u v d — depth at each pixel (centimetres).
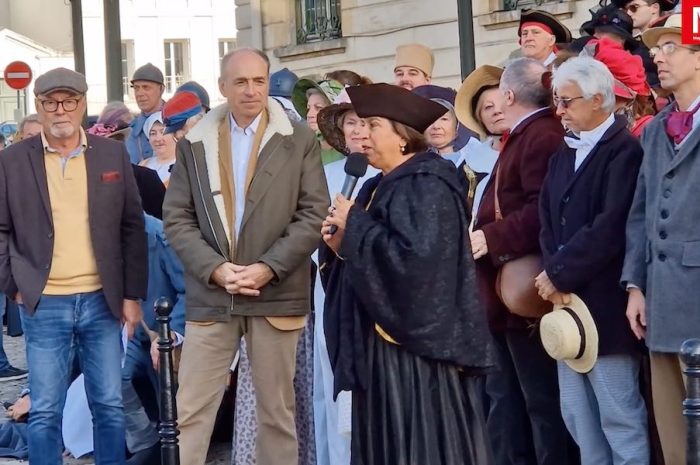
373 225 491
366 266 487
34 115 1037
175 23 4369
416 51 836
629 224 563
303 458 681
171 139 884
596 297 574
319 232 637
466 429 497
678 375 547
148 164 916
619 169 570
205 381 632
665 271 539
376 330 498
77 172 674
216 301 629
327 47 1981
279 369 635
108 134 1043
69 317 672
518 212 613
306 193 643
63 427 802
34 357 670
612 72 615
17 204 668
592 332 568
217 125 652
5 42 4403
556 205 587
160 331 605
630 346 575
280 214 636
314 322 682
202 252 629
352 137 521
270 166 636
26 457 794
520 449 643
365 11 1903
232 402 807
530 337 620
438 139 717
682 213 537
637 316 559
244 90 636
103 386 679
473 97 704
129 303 689
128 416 739
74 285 672
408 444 490
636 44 717
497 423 641
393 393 492
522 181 617
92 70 4312
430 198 489
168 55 4397
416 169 496
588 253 566
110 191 677
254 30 2166
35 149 673
